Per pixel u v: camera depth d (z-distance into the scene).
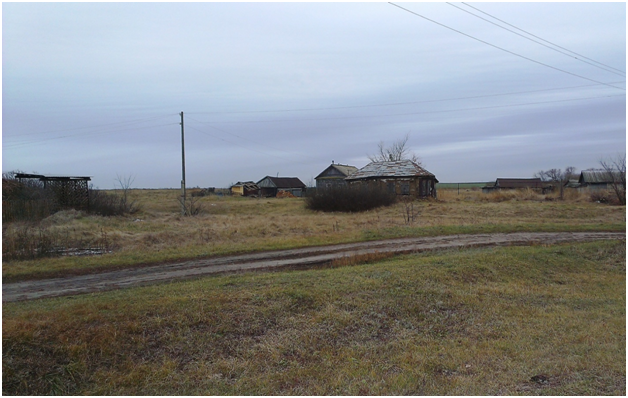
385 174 41.91
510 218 26.53
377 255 14.80
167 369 6.23
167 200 51.44
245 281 10.18
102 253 14.36
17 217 20.69
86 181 28.33
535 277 12.58
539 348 7.05
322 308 8.55
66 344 6.29
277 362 6.64
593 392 5.34
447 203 37.62
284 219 27.25
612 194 34.75
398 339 7.57
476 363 6.55
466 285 10.85
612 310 9.34
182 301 8.16
